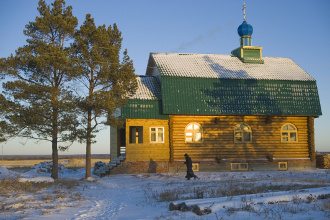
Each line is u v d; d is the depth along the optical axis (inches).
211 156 1283.2
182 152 1263.5
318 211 456.1
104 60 1039.0
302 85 1387.8
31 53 965.2
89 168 1050.7
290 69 1494.8
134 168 1220.5
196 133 1285.7
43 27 962.7
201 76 1315.2
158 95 1288.1
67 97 963.3
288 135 1357.0
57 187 840.9
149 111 1240.2
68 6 1051.3
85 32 1027.9
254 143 1321.4
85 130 997.8
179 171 1246.9
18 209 547.5
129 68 1066.1
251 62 1514.5
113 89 1070.4
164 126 1253.7
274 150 1334.9
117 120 1040.2
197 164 1268.5
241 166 1305.4
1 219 472.4
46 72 964.0
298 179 969.5
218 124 1300.4
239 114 1278.3
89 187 902.4
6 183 778.8
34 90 922.1
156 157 1238.3
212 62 1464.1
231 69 1421.0
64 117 946.1
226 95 1306.6
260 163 1314.0
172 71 1318.9
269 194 577.0
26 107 932.0
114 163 1267.2
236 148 1305.4
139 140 1395.2
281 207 484.4
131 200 686.5
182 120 1274.6
